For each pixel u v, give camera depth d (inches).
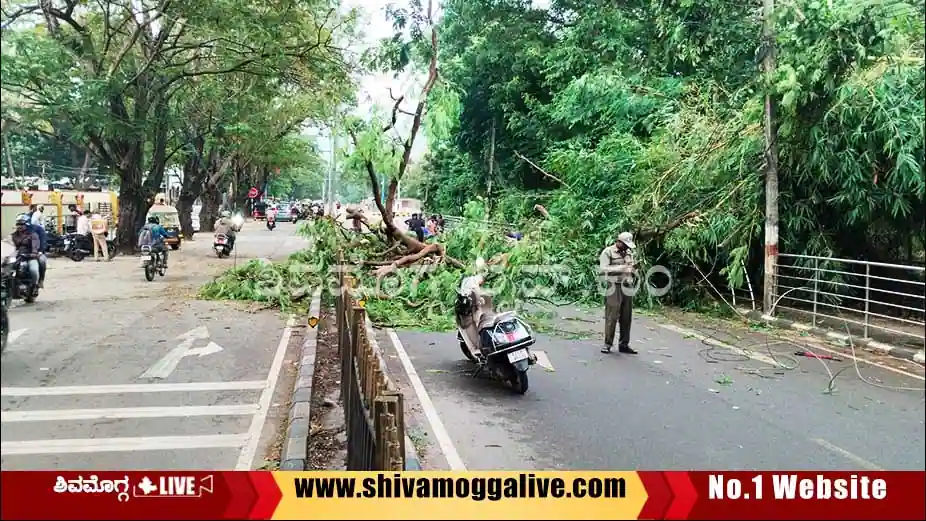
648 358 347.9
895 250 504.7
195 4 665.6
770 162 473.7
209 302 488.7
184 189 1224.2
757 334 423.2
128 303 453.1
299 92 912.9
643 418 244.5
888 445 212.5
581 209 569.3
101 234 692.1
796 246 492.4
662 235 536.7
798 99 437.7
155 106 762.2
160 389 258.4
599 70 709.9
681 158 528.4
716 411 253.4
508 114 973.2
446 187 1278.3
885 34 385.1
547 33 979.9
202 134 1049.5
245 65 759.7
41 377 241.3
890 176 426.3
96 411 224.4
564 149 741.9
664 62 652.1
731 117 514.6
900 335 398.6
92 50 595.5
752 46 543.5
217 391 263.1
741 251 484.4
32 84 310.7
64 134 470.6
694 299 539.8
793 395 276.8
